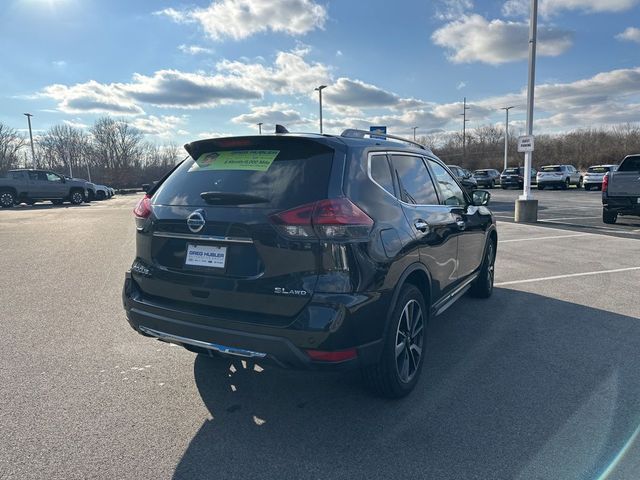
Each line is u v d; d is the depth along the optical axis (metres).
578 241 10.27
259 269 2.70
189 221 2.90
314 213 2.64
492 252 5.84
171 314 2.97
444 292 4.05
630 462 2.52
